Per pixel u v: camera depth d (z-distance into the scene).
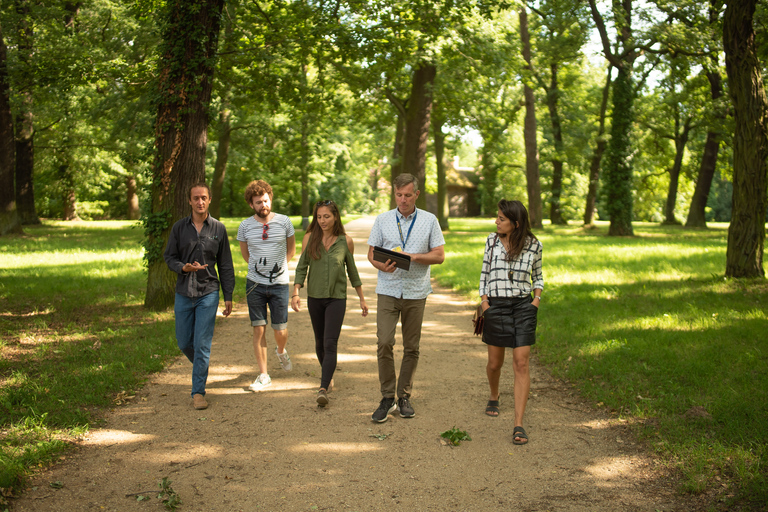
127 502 3.15
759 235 10.35
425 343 7.04
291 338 7.21
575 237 26.11
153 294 8.66
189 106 8.46
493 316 4.21
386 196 68.00
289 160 25.23
